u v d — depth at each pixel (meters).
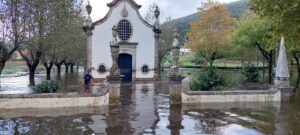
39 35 27.20
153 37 38.75
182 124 14.12
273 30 22.97
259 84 31.73
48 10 27.44
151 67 38.66
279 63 20.81
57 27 28.45
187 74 48.81
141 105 19.19
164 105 19.16
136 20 38.12
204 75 22.02
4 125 13.71
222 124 14.16
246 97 20.30
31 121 14.49
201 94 19.73
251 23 37.12
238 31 39.84
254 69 35.12
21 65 92.44
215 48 57.44
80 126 13.59
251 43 36.78
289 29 21.14
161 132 12.70
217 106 18.67
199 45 58.19
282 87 20.61
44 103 17.72
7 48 28.27
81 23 38.31
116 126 13.66
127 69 38.12
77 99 18.20
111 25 37.09
